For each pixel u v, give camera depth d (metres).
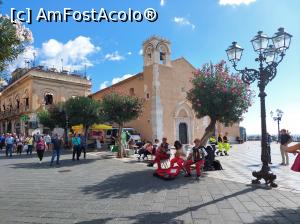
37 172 13.44
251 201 7.52
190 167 11.68
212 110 13.59
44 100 39.25
